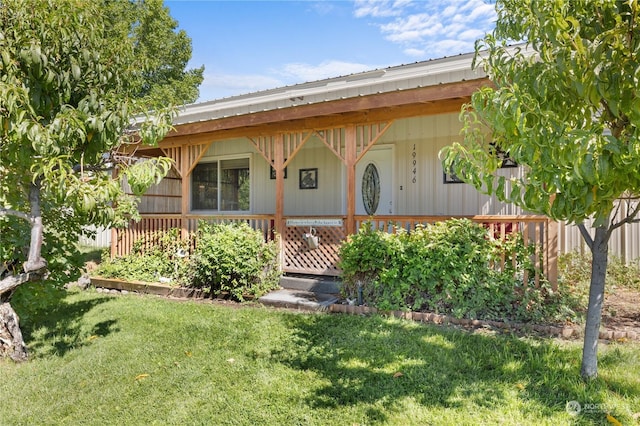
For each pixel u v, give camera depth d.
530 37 2.59
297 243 6.43
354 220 5.89
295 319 4.70
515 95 2.25
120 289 7.09
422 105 5.31
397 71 8.30
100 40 3.61
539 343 3.70
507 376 3.07
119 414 2.81
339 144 6.02
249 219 6.95
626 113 2.01
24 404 2.99
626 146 1.92
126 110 3.38
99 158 3.73
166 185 9.82
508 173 6.29
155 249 7.49
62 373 3.50
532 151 2.18
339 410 2.71
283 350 3.77
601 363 3.24
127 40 3.82
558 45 2.18
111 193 3.22
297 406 2.78
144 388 3.16
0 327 3.83
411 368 3.25
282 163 6.53
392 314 4.79
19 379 3.41
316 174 8.38
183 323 4.73
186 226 7.23
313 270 6.21
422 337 3.92
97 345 4.14
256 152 9.05
